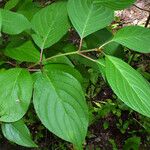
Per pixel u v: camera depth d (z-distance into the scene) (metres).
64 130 0.28
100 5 0.34
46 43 0.33
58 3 0.35
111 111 1.02
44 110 0.29
